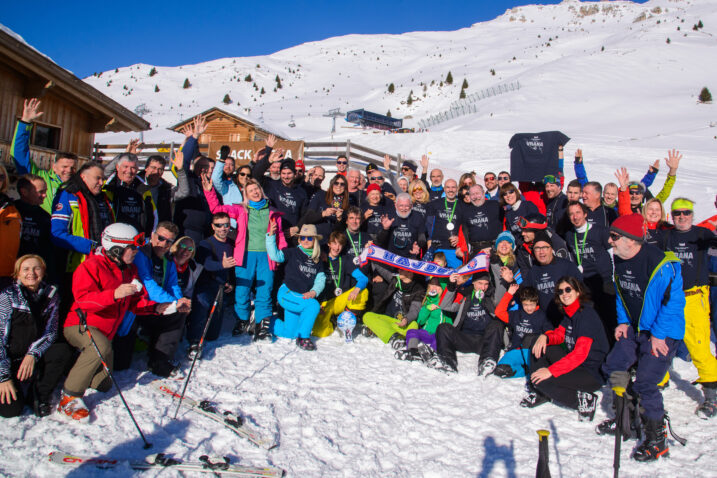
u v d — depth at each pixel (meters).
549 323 5.03
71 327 3.81
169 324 4.52
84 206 4.40
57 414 3.61
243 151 12.15
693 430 4.03
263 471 3.14
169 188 6.04
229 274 6.05
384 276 6.28
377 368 5.16
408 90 158.50
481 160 25.50
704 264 4.57
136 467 3.06
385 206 7.19
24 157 4.91
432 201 7.30
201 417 3.79
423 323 5.91
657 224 5.60
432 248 6.90
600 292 5.31
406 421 4.04
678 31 159.62
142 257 4.44
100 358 3.65
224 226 5.54
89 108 10.39
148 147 13.20
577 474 3.37
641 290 3.89
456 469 3.40
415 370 5.16
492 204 6.70
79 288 3.87
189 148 6.19
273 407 4.09
